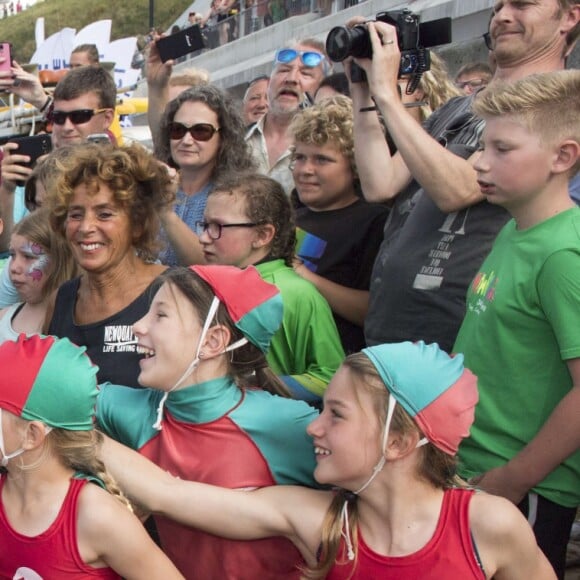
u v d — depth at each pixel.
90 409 2.09
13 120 5.94
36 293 3.42
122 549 2.04
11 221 4.40
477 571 1.95
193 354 2.28
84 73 4.68
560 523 2.40
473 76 5.25
